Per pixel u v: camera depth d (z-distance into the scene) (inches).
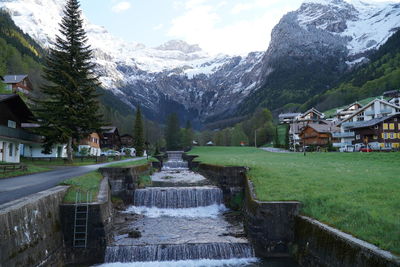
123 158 2753.4
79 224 684.7
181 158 3695.9
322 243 547.8
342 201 663.8
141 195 1095.6
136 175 1279.5
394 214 550.6
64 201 711.7
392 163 1443.2
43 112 1590.8
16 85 3154.5
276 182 917.8
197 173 1987.0
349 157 1876.2
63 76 1603.1
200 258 672.4
